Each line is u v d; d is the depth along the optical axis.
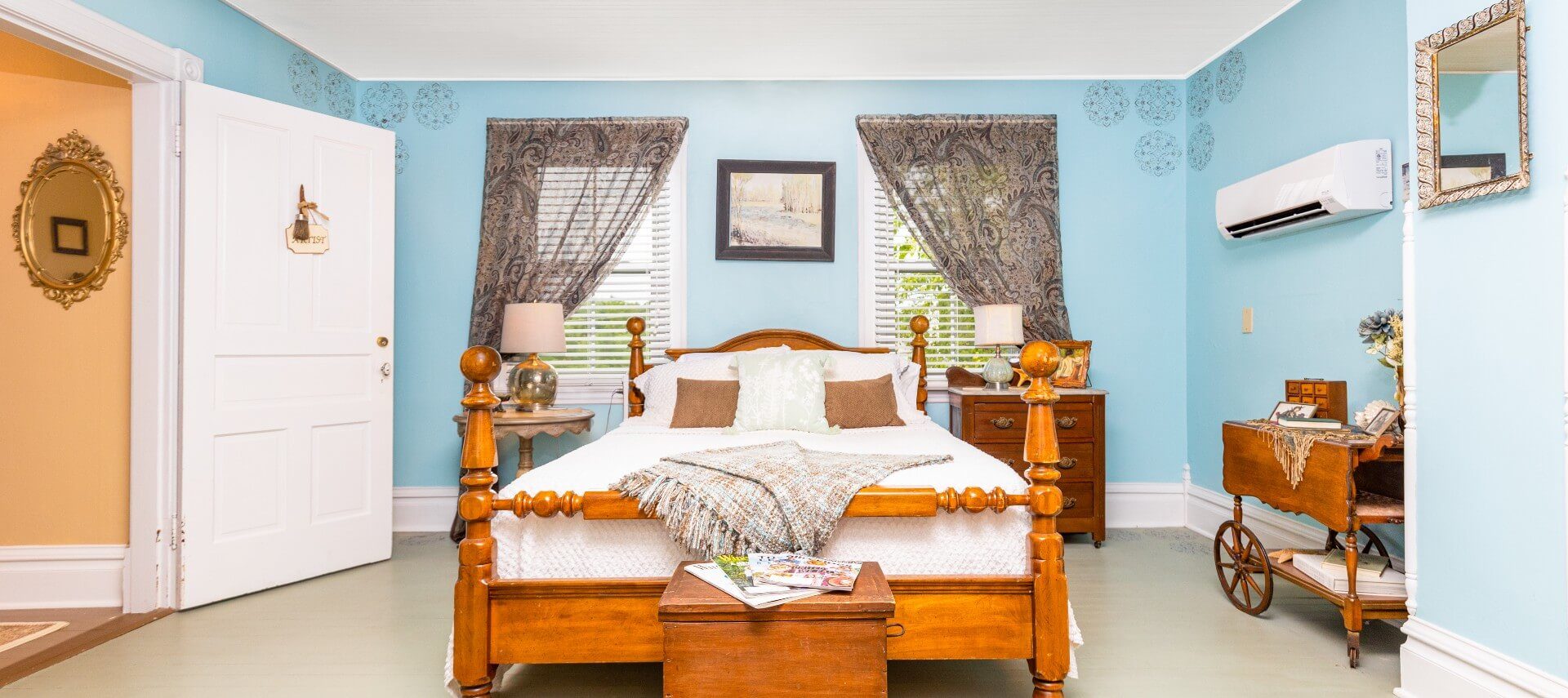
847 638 1.62
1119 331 4.19
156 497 2.84
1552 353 1.68
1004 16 3.39
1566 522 1.65
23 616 2.78
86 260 2.88
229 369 2.98
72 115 2.88
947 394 4.21
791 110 4.16
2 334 2.89
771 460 2.15
